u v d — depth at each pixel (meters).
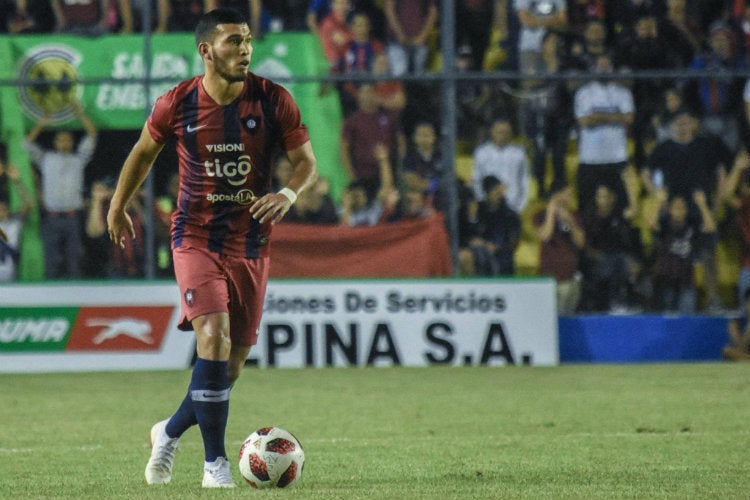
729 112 52.97
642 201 52.84
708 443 27.59
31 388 43.28
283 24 54.00
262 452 19.58
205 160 20.09
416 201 52.34
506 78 51.25
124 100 52.34
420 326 50.06
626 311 52.75
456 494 19.14
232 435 30.03
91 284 49.56
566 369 48.91
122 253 51.69
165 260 51.59
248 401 38.25
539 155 52.84
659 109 52.88
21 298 49.28
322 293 49.91
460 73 51.16
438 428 31.17
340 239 51.53
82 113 52.19
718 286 52.78
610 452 25.95
